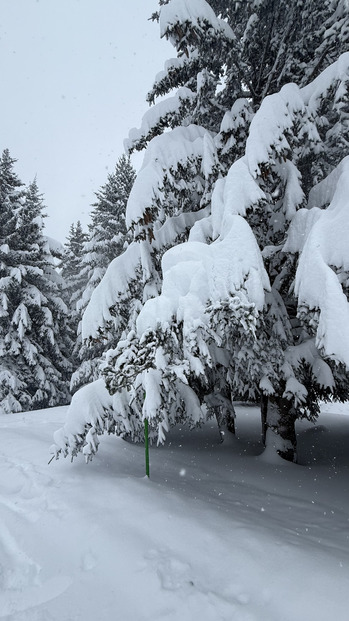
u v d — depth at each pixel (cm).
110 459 664
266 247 628
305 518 483
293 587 296
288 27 724
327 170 772
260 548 360
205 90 730
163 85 837
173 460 732
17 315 1847
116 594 301
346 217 432
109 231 2209
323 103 626
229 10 822
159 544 365
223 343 521
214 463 743
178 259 523
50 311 2016
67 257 3356
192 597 289
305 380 702
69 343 2427
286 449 770
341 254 421
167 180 617
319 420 1516
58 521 422
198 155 656
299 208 593
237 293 438
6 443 791
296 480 653
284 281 690
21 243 2047
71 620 275
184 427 1206
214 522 419
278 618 263
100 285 696
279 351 634
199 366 448
